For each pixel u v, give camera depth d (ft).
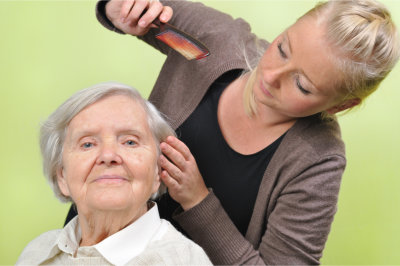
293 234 4.35
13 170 10.09
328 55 3.72
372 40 3.73
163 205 4.87
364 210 9.97
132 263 3.67
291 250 4.37
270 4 10.89
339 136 4.52
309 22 3.81
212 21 5.19
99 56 10.80
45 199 10.02
